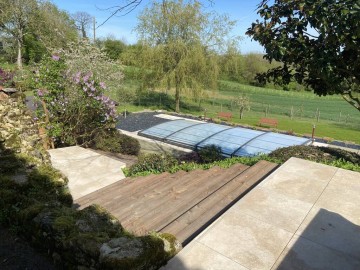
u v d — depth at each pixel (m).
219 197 4.52
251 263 2.86
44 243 2.94
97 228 2.91
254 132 15.42
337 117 26.48
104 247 2.43
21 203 3.53
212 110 27.98
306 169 5.28
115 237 2.71
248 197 4.20
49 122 10.45
